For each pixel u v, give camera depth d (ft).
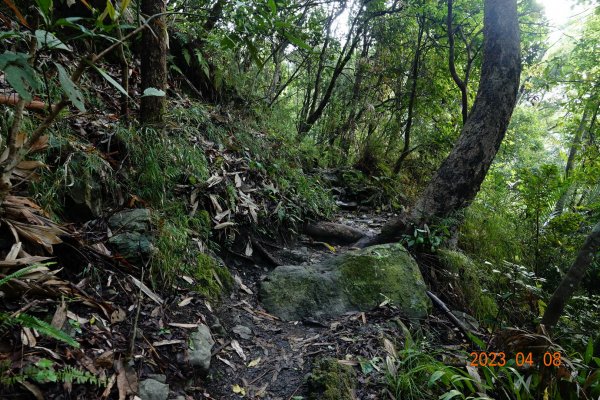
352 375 7.98
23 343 5.59
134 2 10.79
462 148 13.75
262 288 10.92
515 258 17.54
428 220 13.84
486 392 8.45
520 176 18.04
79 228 8.44
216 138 14.85
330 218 16.98
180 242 9.60
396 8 24.79
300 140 22.07
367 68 25.36
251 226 13.02
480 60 23.72
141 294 8.05
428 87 24.89
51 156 8.66
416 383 8.11
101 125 10.48
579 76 26.37
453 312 12.07
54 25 4.30
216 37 16.12
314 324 10.07
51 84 9.28
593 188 25.18
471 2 21.50
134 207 9.70
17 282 6.12
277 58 24.57
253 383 7.86
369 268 11.76
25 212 7.00
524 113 40.47
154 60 10.56
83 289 7.34
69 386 5.54
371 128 26.58
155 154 10.50
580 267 10.25
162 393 6.36
